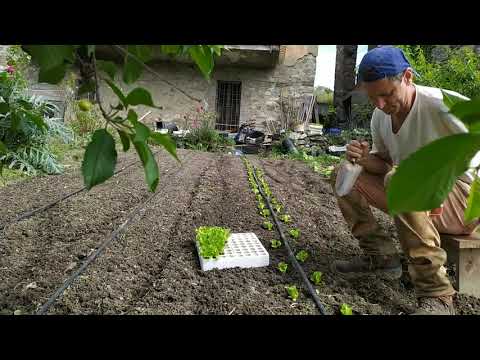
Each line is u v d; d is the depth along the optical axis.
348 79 17.95
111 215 4.34
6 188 5.52
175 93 12.95
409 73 2.23
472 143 0.37
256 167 8.22
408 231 2.29
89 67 0.98
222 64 12.93
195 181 6.41
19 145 6.59
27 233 3.76
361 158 2.69
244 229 4.04
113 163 0.88
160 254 3.30
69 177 6.41
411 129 2.40
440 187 0.37
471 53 7.15
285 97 13.25
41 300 2.49
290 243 3.62
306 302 2.52
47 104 7.06
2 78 2.26
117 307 2.43
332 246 3.60
